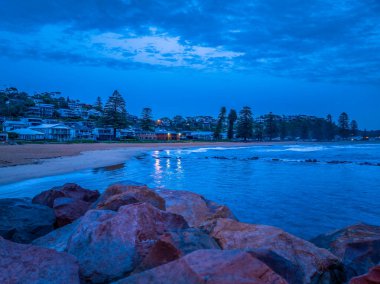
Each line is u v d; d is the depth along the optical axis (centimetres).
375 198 1503
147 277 317
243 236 548
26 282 336
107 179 2145
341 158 4850
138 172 2633
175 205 763
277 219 1133
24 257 364
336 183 2036
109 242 470
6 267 345
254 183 2012
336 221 1106
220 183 2016
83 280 431
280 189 1772
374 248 579
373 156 5344
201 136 16988
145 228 500
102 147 7400
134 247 466
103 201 764
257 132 18412
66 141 9025
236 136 15925
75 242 489
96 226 498
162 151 6869
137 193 726
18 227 722
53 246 556
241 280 287
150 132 14825
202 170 2888
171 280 305
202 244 468
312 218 1141
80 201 870
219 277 291
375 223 1079
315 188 1816
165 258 412
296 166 3384
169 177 2312
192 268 308
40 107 15075
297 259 496
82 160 3653
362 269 545
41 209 827
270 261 401
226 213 784
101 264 445
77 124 12225
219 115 16525
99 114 18462
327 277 489
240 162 3925
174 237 464
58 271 361
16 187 1786
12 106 14088
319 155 5619
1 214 744
